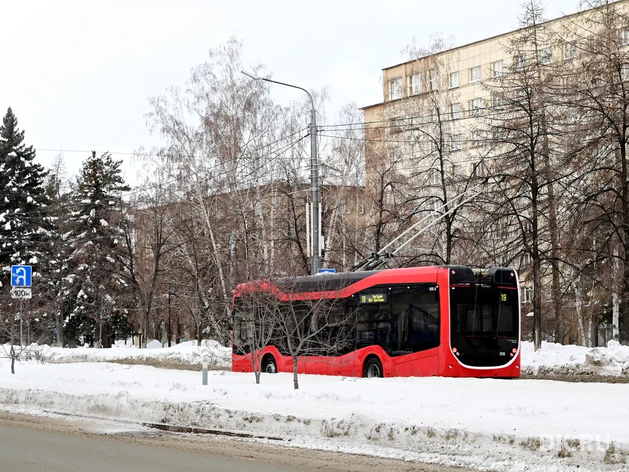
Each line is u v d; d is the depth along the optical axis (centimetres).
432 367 2467
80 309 6400
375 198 4791
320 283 2848
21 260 6494
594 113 3569
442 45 4806
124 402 1870
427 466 1164
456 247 4244
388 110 4900
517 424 1313
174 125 4831
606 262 3588
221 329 4341
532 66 3838
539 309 3625
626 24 3756
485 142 4103
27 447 1361
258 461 1209
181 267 5459
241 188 4747
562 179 3731
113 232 6316
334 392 1873
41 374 2755
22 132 6912
